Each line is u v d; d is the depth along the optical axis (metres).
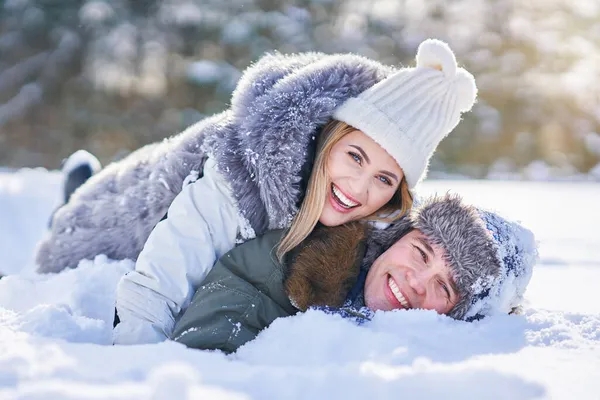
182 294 1.94
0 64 15.29
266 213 2.05
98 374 1.18
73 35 15.16
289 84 2.07
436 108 2.13
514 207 6.12
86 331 1.74
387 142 2.05
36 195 4.82
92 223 2.48
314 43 15.94
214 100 15.64
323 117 2.05
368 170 2.05
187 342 1.73
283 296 1.92
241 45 15.71
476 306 1.98
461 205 1.99
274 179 2.02
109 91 15.41
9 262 4.19
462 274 1.94
